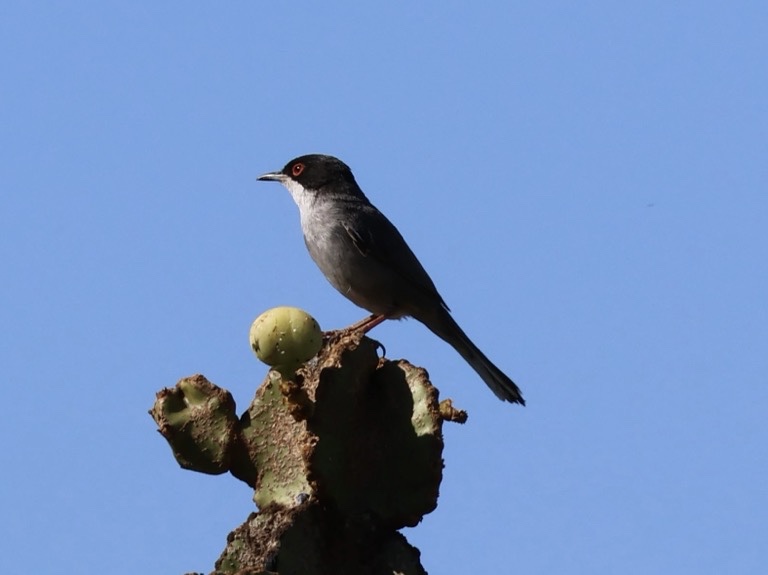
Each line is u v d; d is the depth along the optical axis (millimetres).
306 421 8586
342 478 8742
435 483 8875
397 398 9023
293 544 8328
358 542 8719
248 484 9164
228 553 8375
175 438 9086
